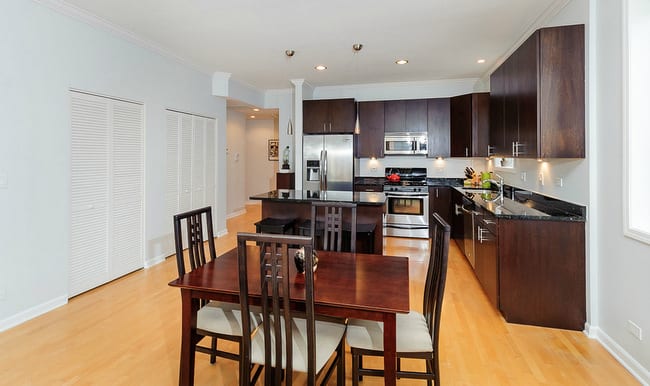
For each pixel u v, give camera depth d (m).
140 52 3.83
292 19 3.27
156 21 3.30
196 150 4.97
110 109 3.49
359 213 3.58
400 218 5.54
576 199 2.58
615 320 2.21
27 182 2.70
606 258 2.29
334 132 5.83
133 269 3.86
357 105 5.86
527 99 2.67
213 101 5.32
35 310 2.76
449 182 5.94
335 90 6.24
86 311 2.87
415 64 4.79
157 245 4.23
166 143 4.33
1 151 2.52
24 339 2.41
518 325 2.63
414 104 5.72
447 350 2.30
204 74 5.06
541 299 2.60
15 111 2.60
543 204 3.16
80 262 3.21
